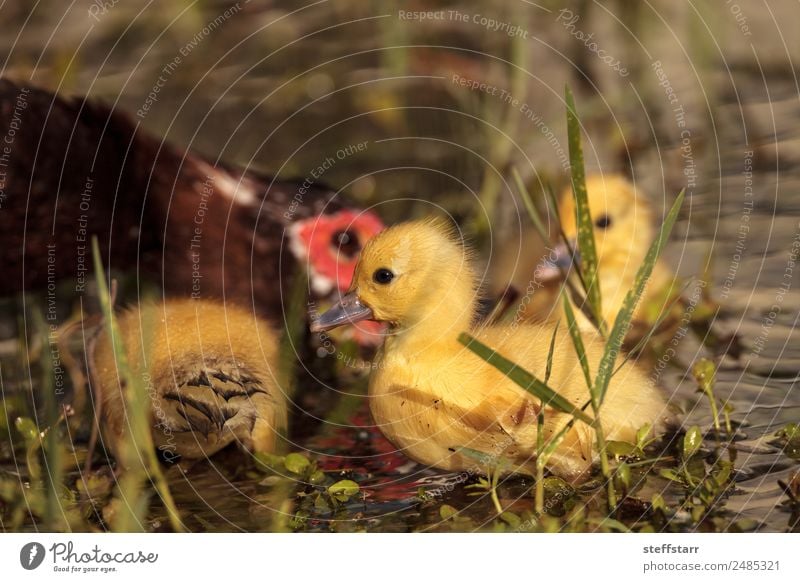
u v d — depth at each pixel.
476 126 7.89
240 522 4.28
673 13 8.48
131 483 4.27
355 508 4.34
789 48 8.32
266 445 4.75
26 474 4.62
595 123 7.92
